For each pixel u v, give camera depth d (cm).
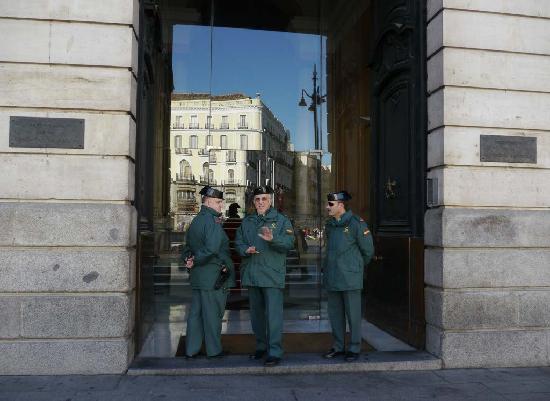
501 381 533
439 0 602
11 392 475
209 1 948
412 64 655
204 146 927
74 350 527
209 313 579
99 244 534
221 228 583
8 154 532
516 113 604
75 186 539
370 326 766
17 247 528
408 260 657
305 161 965
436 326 593
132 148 570
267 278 551
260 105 957
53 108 541
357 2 913
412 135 654
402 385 518
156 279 860
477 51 598
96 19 547
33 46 539
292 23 981
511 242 594
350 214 582
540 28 612
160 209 878
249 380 527
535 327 594
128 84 550
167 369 538
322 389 503
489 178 597
